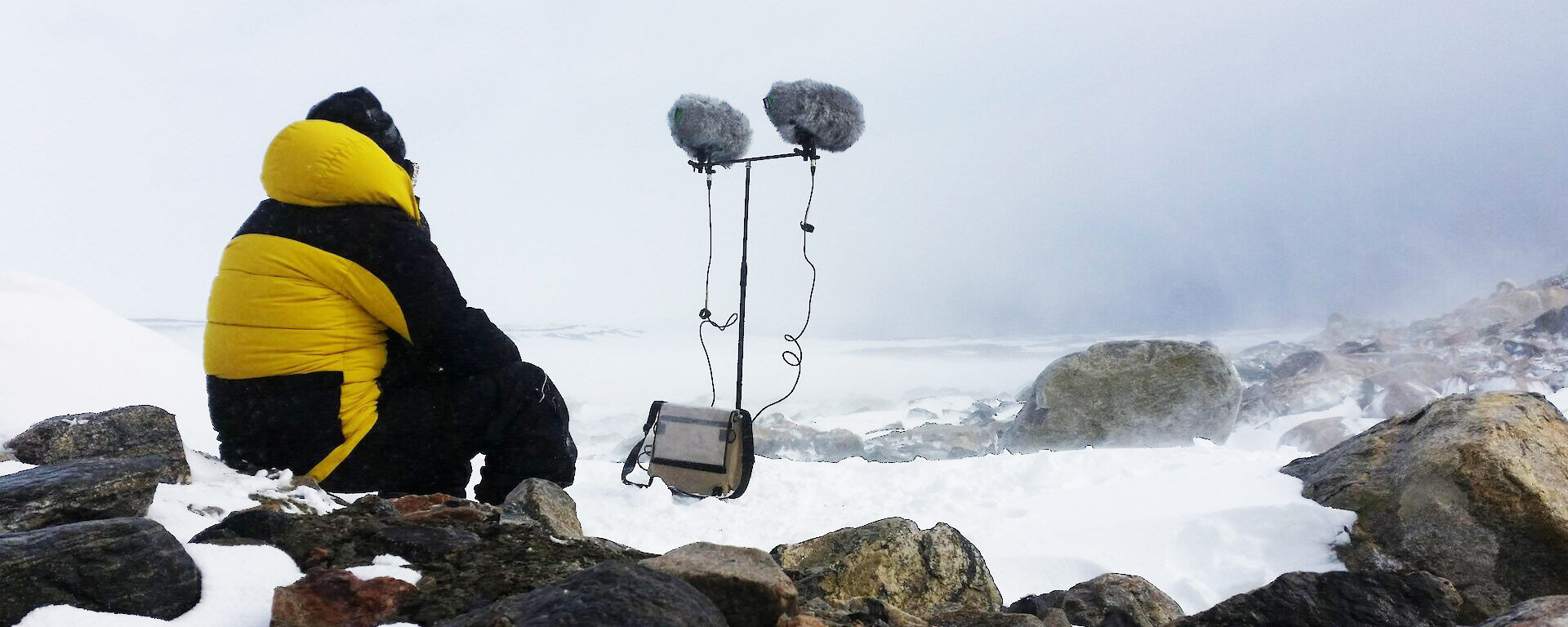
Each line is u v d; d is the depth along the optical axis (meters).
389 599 2.16
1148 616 3.41
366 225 3.44
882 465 7.00
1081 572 4.70
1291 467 5.54
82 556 1.94
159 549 2.04
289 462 3.46
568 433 3.99
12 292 6.41
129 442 3.08
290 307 3.38
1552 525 4.34
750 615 2.13
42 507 2.21
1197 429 10.45
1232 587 4.53
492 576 2.35
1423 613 2.77
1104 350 10.77
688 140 6.93
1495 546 4.43
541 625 1.71
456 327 3.56
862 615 2.60
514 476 3.82
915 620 2.66
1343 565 4.61
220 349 3.44
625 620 1.75
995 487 6.29
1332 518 4.78
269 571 2.25
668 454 6.40
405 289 3.46
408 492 3.66
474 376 3.70
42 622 1.83
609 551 2.65
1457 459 4.56
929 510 5.73
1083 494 5.66
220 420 3.48
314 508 2.89
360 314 3.50
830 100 6.77
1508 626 2.26
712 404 6.72
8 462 2.97
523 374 3.77
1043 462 6.55
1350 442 5.32
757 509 6.02
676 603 1.86
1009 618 2.76
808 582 3.42
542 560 2.48
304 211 3.45
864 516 5.76
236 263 3.44
